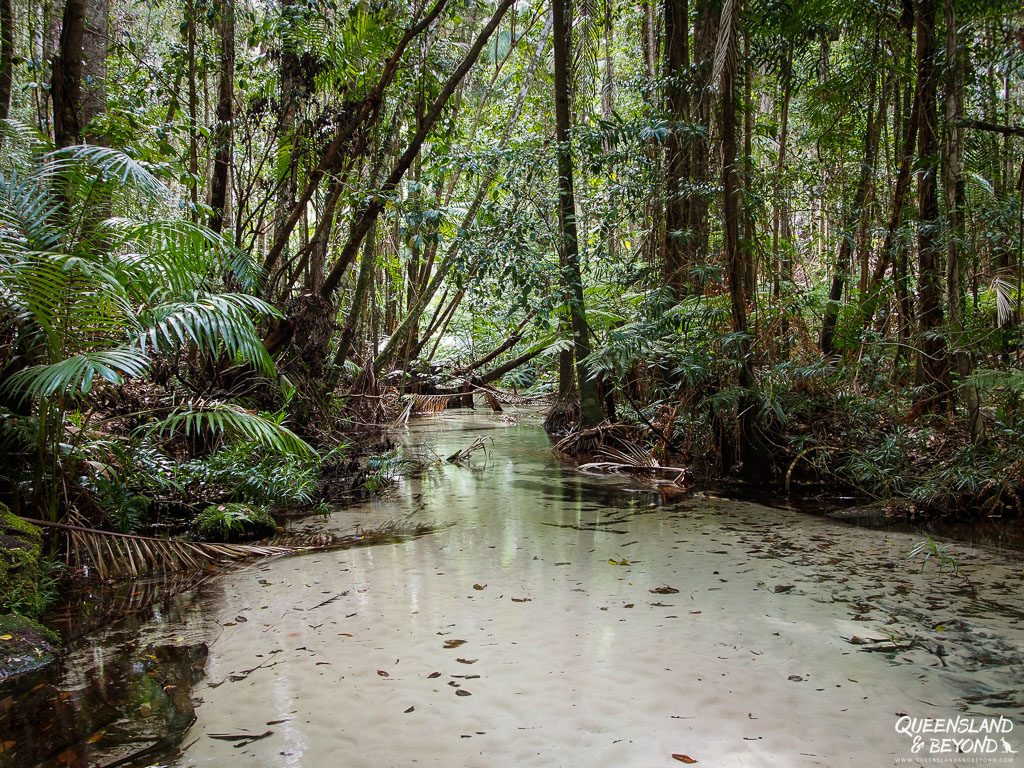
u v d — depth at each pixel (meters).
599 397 7.34
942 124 5.51
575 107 9.36
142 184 3.69
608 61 11.38
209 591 3.20
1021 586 3.06
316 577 3.38
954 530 4.09
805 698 2.08
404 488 5.75
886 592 3.01
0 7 6.23
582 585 3.17
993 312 6.16
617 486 5.68
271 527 4.31
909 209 6.70
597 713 2.01
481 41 6.82
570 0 7.14
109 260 3.70
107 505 3.86
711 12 6.89
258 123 7.05
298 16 6.64
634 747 1.83
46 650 2.49
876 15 6.33
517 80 11.90
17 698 2.17
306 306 6.77
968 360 4.91
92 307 3.41
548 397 14.79
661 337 6.46
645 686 2.17
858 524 4.26
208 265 4.29
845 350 7.04
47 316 3.28
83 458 3.82
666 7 7.25
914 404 5.85
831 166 7.54
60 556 3.49
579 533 4.14
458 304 14.27
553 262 7.21
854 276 8.05
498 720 1.98
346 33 6.93
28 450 3.75
